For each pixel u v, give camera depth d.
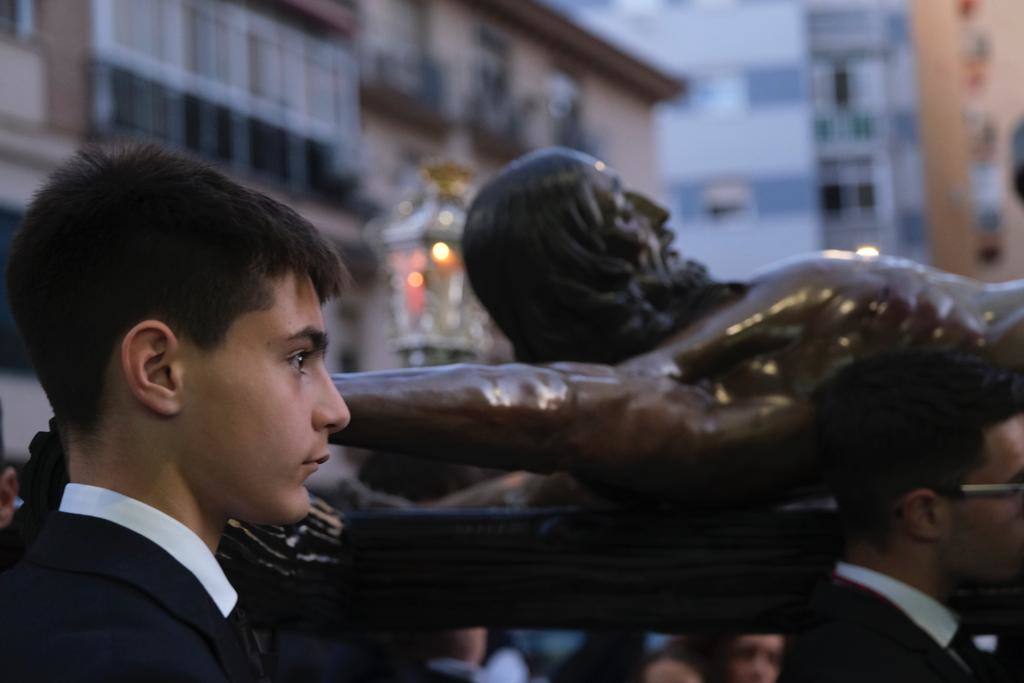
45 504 1.27
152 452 1.08
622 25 26.92
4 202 12.10
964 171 23.28
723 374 1.61
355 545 1.64
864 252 1.77
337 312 16.61
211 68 14.79
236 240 1.08
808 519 1.66
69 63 12.89
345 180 16.69
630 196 1.72
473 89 20.05
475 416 1.43
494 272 1.65
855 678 1.49
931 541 1.56
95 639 0.97
